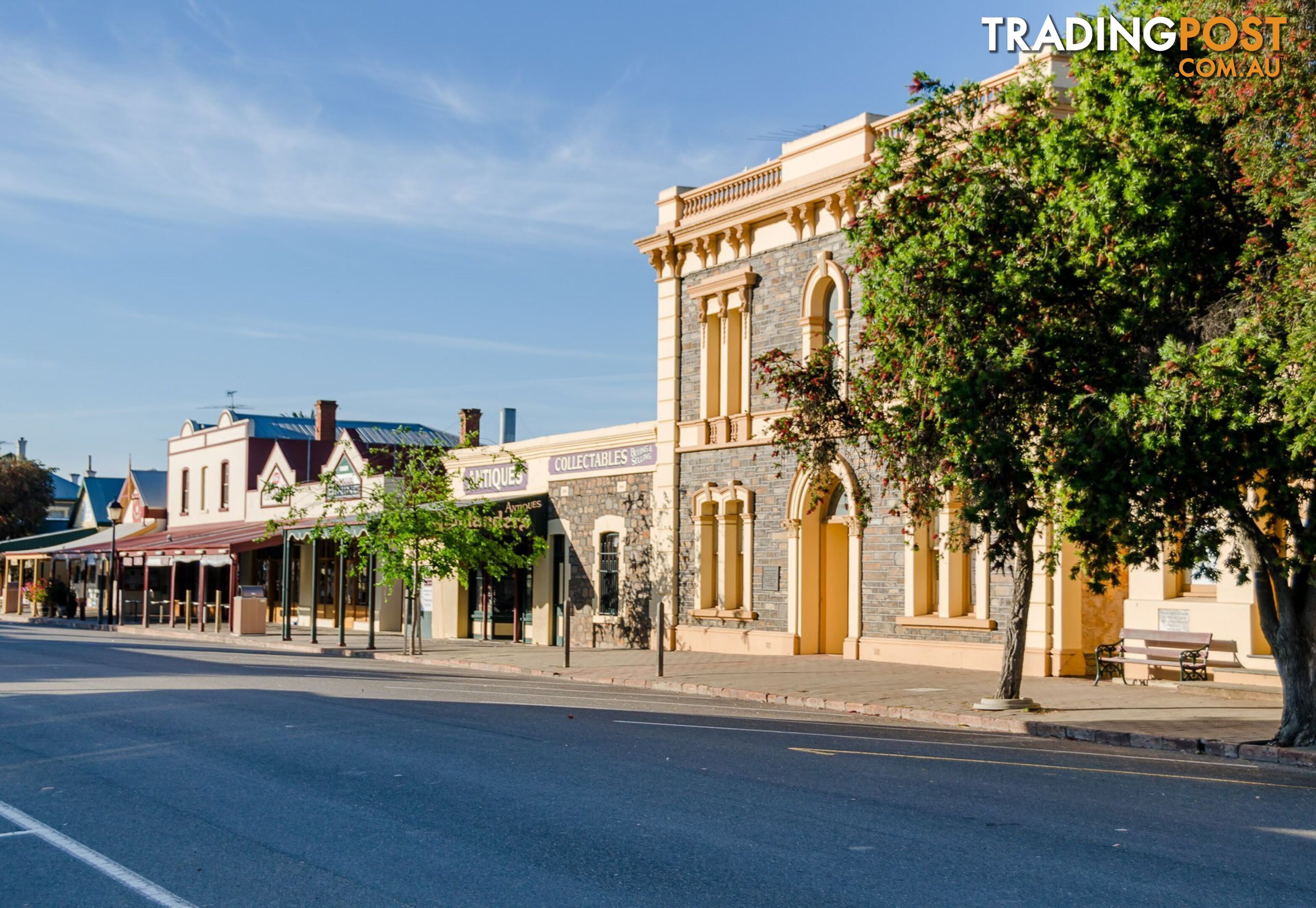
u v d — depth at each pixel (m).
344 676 21.34
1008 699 16.27
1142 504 13.38
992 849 7.53
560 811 8.57
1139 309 13.53
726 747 12.04
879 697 17.78
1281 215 12.56
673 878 6.78
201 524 51.97
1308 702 13.09
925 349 14.30
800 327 25.62
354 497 40.88
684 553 28.53
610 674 22.03
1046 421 14.43
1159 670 19.36
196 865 7.11
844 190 24.36
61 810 8.73
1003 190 14.23
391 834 7.87
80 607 52.75
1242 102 12.52
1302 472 12.27
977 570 21.95
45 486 77.69
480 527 29.47
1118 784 10.36
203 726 13.32
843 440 18.08
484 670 24.91
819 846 7.54
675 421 28.92
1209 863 7.27
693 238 28.53
